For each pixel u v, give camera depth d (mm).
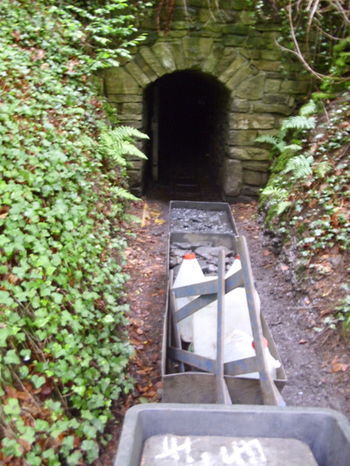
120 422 2658
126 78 6445
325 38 6285
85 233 3510
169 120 12281
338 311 3553
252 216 6418
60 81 5254
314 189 4777
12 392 1998
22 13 5324
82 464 2105
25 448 1832
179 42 6332
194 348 2867
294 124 5641
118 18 6078
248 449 1332
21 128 3607
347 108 5301
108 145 5211
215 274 4082
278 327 3855
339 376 3156
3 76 4098
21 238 2615
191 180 8609
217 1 6113
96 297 2969
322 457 1387
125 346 3055
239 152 6789
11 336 2191
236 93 6555
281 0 6090
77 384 2391
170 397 2508
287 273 4484
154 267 4824
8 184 2949
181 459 1303
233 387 2414
